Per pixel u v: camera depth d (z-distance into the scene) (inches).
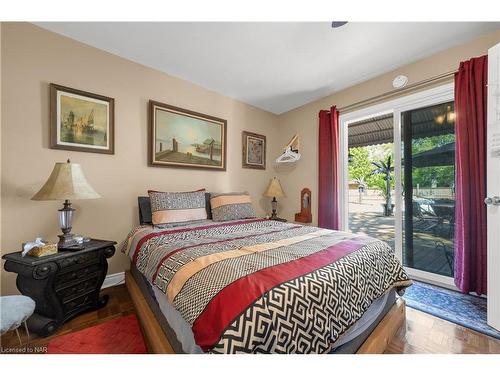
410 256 98.2
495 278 60.1
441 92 87.0
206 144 116.4
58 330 58.7
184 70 101.0
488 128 62.6
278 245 55.4
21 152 70.4
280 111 152.0
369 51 86.7
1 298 46.6
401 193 99.8
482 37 77.5
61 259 59.2
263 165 147.3
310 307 34.4
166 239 64.3
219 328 29.0
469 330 59.9
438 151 91.0
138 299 63.6
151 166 99.0
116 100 89.4
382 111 106.5
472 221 77.2
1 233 67.6
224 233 71.9
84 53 82.0
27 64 71.4
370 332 49.4
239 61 93.9
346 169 121.2
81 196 64.4
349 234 69.8
